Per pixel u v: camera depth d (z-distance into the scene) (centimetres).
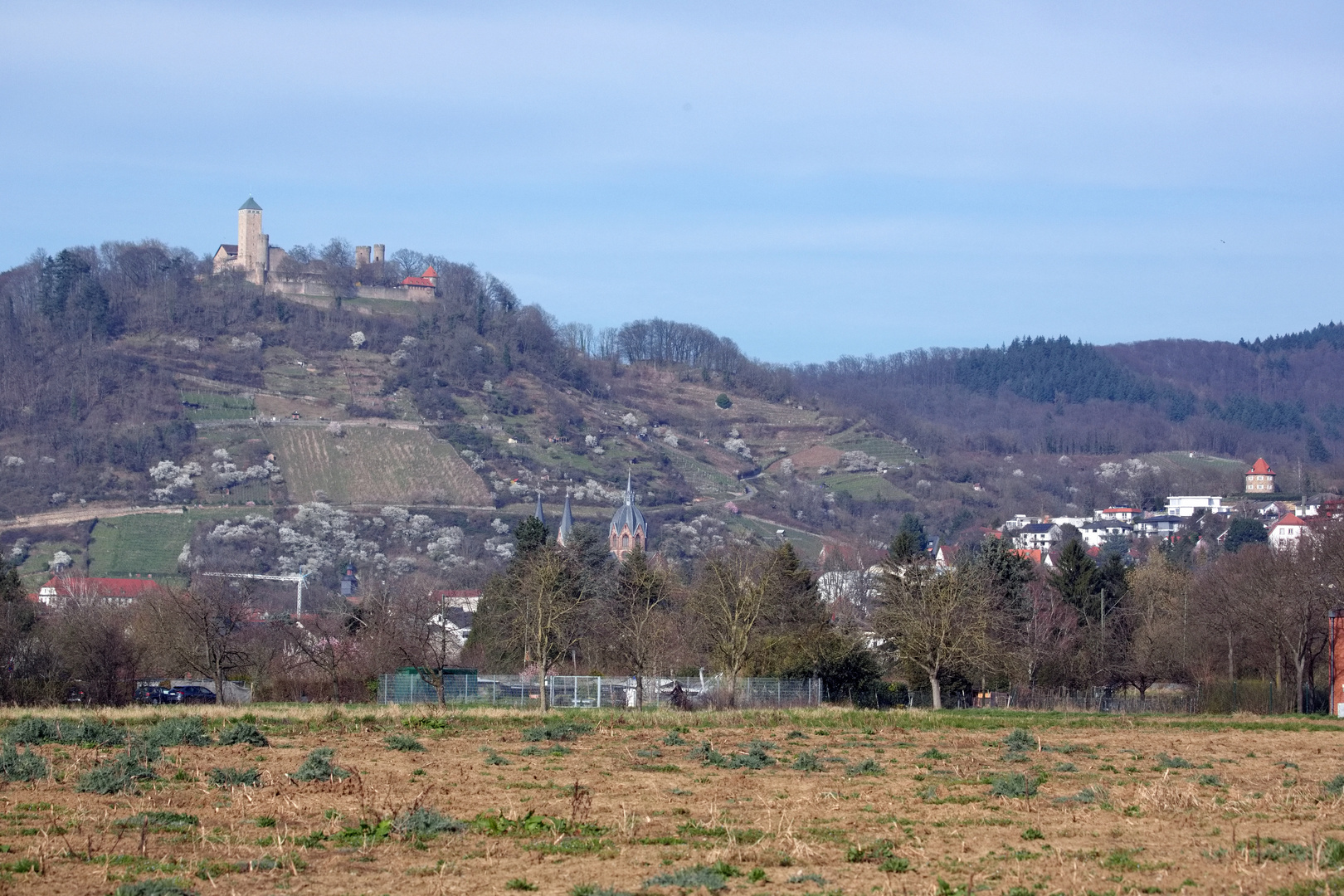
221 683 9931
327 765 4381
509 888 2770
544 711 8269
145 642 10912
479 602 13812
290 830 3334
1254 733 7644
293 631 11531
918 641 10650
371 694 10538
